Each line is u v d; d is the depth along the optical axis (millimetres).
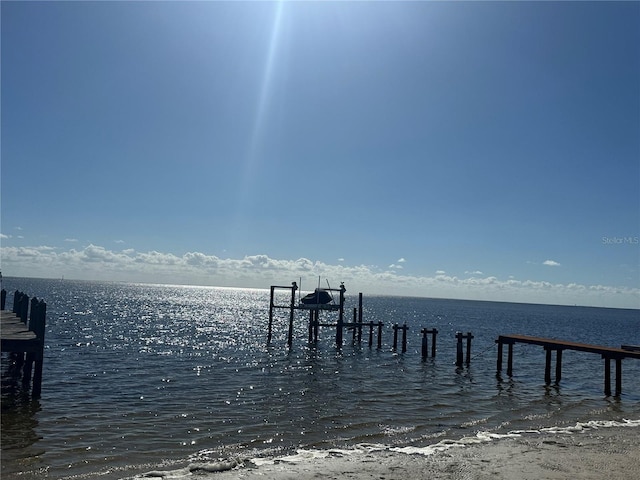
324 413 17422
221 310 105875
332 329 65562
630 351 24156
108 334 45188
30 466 11023
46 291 143625
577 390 25188
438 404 19938
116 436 13617
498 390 24203
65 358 28875
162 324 61750
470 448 12555
